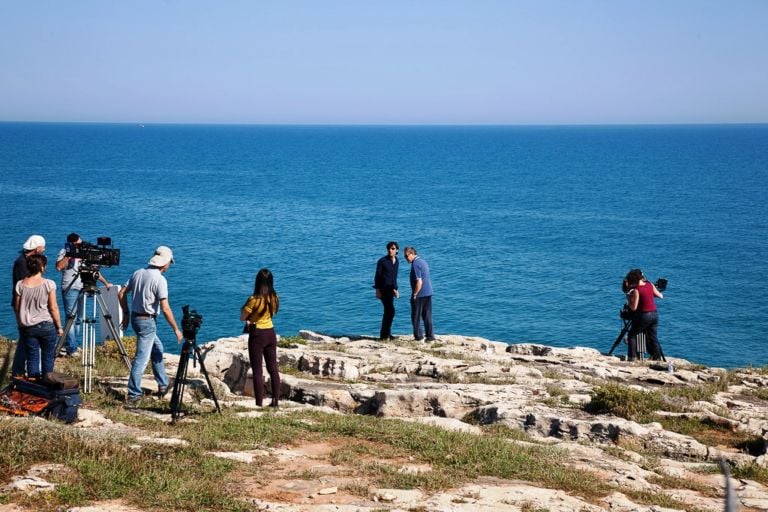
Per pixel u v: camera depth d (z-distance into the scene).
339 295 53.72
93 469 9.02
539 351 22.70
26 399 11.31
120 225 83.12
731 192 130.62
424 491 9.48
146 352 13.65
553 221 93.69
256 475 9.69
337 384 16.42
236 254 67.75
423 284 23.12
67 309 18.20
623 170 186.50
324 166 199.38
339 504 8.64
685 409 15.06
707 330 46.50
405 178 161.25
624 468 11.41
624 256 70.38
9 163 185.00
